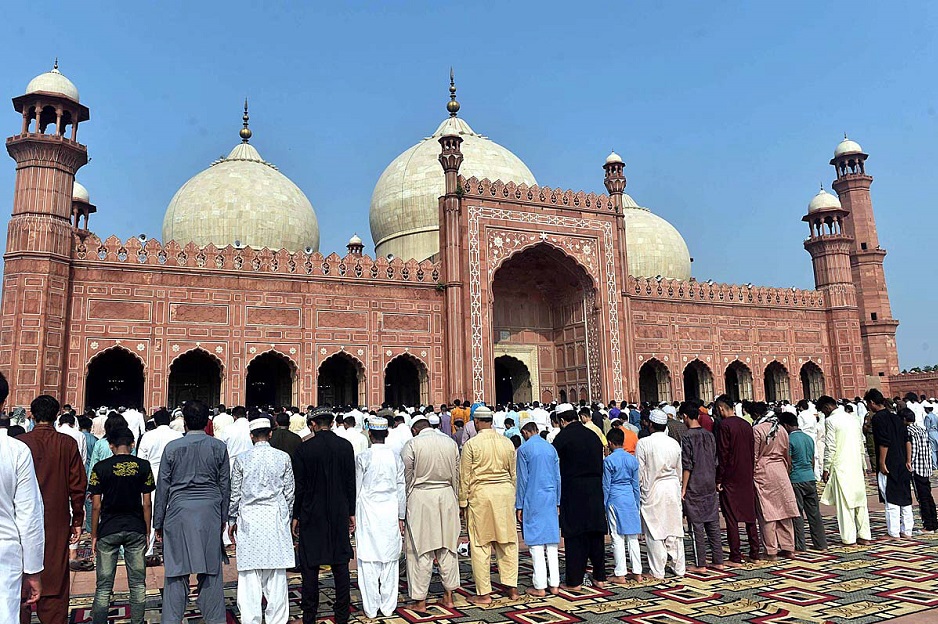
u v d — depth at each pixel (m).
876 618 2.58
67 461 2.56
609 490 3.44
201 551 2.54
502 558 3.12
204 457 2.64
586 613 2.81
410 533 2.99
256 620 2.66
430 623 2.74
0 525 1.72
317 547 2.75
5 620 1.67
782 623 2.56
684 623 2.61
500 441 3.20
